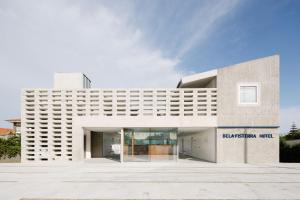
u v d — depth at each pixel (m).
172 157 17.05
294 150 18.84
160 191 8.95
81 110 17.36
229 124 16.78
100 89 17.38
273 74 17.08
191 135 23.55
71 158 17.05
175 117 16.95
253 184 10.11
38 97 17.48
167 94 17.20
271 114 16.81
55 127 17.42
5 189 9.41
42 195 8.52
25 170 13.84
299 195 8.43
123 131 17.23
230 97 16.98
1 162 17.97
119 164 16.17
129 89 17.31
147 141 17.20
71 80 20.06
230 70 17.17
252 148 16.59
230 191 8.96
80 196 8.36
